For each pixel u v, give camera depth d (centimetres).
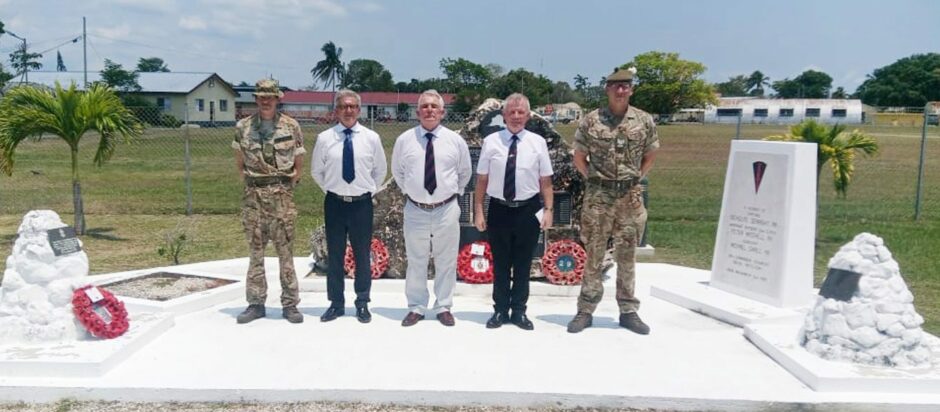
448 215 559
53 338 489
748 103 6525
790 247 597
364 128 568
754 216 632
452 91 5766
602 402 428
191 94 5516
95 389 433
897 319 456
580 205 714
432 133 551
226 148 2888
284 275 578
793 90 10969
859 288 467
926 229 1167
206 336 539
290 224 571
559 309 635
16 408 427
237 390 433
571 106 4722
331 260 580
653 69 6744
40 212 506
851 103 6153
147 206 1409
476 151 708
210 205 1429
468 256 705
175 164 2389
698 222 1247
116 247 988
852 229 1173
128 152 2734
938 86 8425
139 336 507
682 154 2664
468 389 433
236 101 6619
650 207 1423
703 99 6681
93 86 1086
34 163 2334
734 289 647
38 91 1055
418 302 580
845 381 432
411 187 555
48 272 493
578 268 700
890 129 4044
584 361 489
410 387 436
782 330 537
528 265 557
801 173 597
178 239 929
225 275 733
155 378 448
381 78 7838
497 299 568
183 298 615
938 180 2016
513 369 471
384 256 710
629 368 475
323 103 6775
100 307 507
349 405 432
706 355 505
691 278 745
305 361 483
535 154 533
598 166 538
